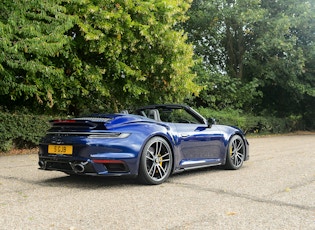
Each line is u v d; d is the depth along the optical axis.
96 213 3.60
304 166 7.15
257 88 24.97
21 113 10.12
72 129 4.91
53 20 9.27
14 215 3.52
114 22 10.55
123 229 3.11
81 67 11.12
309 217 3.50
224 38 23.45
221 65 24.45
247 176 5.90
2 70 8.30
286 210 3.75
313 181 5.44
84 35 10.42
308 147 12.18
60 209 3.75
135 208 3.80
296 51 22.20
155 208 3.80
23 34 8.48
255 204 3.99
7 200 4.15
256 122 21.06
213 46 23.69
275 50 22.39
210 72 20.92
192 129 5.82
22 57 8.40
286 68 22.77
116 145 4.71
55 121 5.06
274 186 5.04
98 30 10.22
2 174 6.13
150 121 5.30
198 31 22.38
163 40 11.51
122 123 4.94
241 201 4.13
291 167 7.01
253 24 21.83
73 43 10.30
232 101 21.66
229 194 4.50
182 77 12.74
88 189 4.79
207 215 3.55
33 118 10.13
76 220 3.36
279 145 13.20
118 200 4.16
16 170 6.60
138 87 11.80
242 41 23.28
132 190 4.72
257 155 9.41
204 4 21.05
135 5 11.14
